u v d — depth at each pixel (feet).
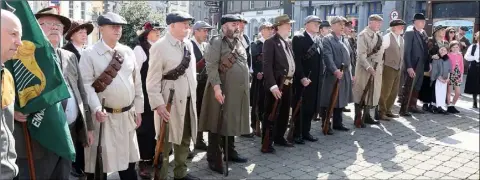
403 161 15.94
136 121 11.75
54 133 8.52
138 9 37.70
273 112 16.26
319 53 17.75
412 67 23.84
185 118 13.08
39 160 9.01
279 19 16.21
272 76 15.87
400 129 20.93
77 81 10.14
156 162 12.65
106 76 10.74
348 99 20.06
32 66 8.18
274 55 16.14
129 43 34.81
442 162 15.88
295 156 16.39
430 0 57.62
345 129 20.52
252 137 19.39
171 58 12.31
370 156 16.52
